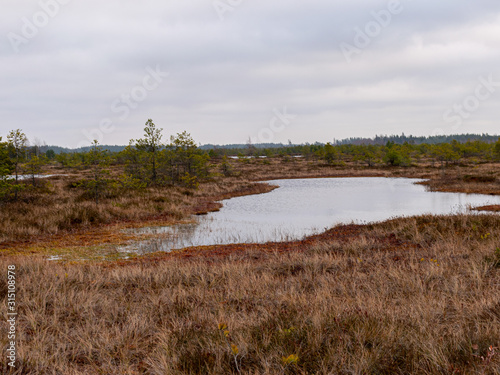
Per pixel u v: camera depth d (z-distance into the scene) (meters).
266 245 12.25
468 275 6.55
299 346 3.50
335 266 8.23
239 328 4.24
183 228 15.74
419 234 11.66
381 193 29.19
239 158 92.25
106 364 3.62
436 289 5.93
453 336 3.59
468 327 3.83
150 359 3.54
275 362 3.33
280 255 10.16
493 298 4.67
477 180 32.78
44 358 3.64
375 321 4.13
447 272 6.84
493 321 3.93
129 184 24.97
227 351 3.57
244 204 24.30
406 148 80.56
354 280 6.80
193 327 4.41
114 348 4.00
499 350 3.17
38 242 12.54
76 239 13.16
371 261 8.62
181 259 10.17
